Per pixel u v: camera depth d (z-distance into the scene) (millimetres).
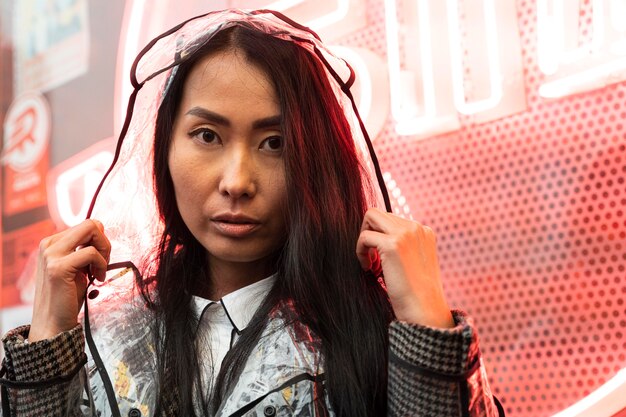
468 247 1596
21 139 2461
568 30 1482
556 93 1480
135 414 895
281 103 903
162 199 998
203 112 897
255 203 901
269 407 866
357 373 896
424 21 1671
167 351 919
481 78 1600
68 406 882
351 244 947
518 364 1505
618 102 1421
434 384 832
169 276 981
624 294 1395
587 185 1449
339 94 1007
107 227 1023
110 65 2225
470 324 851
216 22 946
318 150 933
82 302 956
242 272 976
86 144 2271
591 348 1421
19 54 2518
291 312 930
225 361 900
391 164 1720
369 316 928
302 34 967
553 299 1474
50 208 2340
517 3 1559
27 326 949
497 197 1563
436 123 1638
